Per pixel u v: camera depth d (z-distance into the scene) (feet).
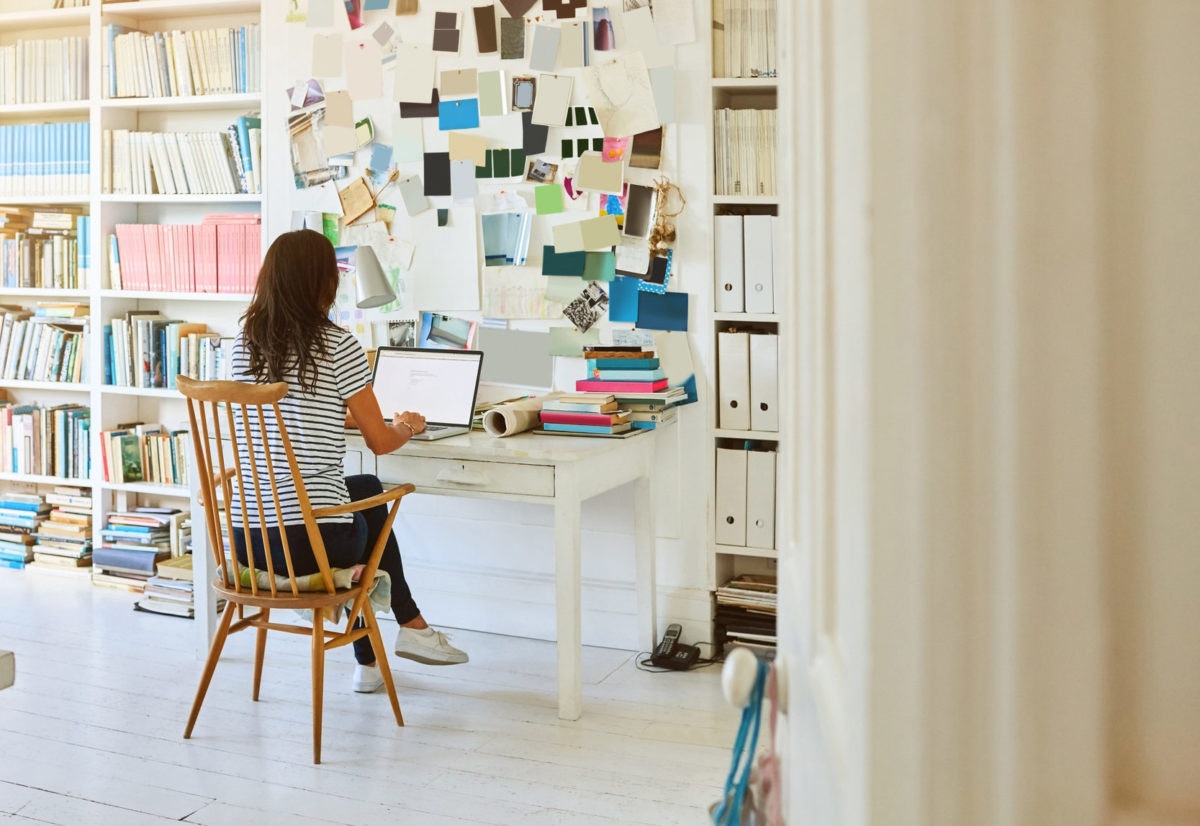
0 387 15.87
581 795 8.43
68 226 14.99
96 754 9.10
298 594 9.04
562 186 11.91
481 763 9.02
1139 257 0.88
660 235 11.48
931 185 0.89
